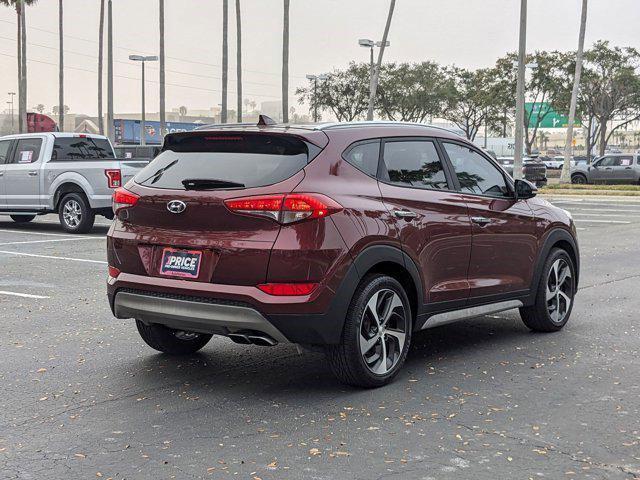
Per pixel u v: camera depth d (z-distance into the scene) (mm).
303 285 5172
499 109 57312
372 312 5566
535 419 5027
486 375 6043
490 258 6664
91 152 17547
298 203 5160
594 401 5410
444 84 56625
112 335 7375
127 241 5695
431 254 6047
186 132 5676
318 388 5684
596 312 8586
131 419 5023
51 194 16578
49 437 4711
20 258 12609
